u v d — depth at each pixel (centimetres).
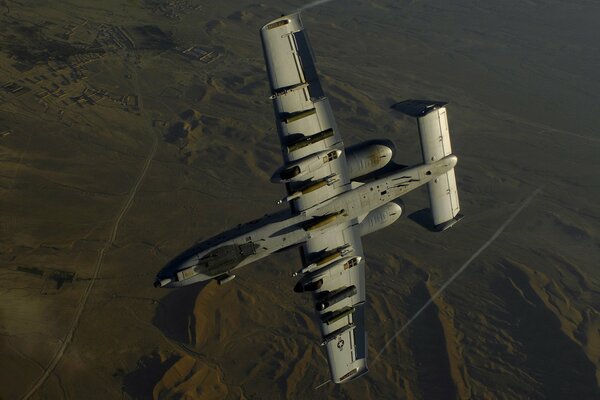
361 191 3450
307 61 3275
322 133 3312
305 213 3334
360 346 3625
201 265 3175
